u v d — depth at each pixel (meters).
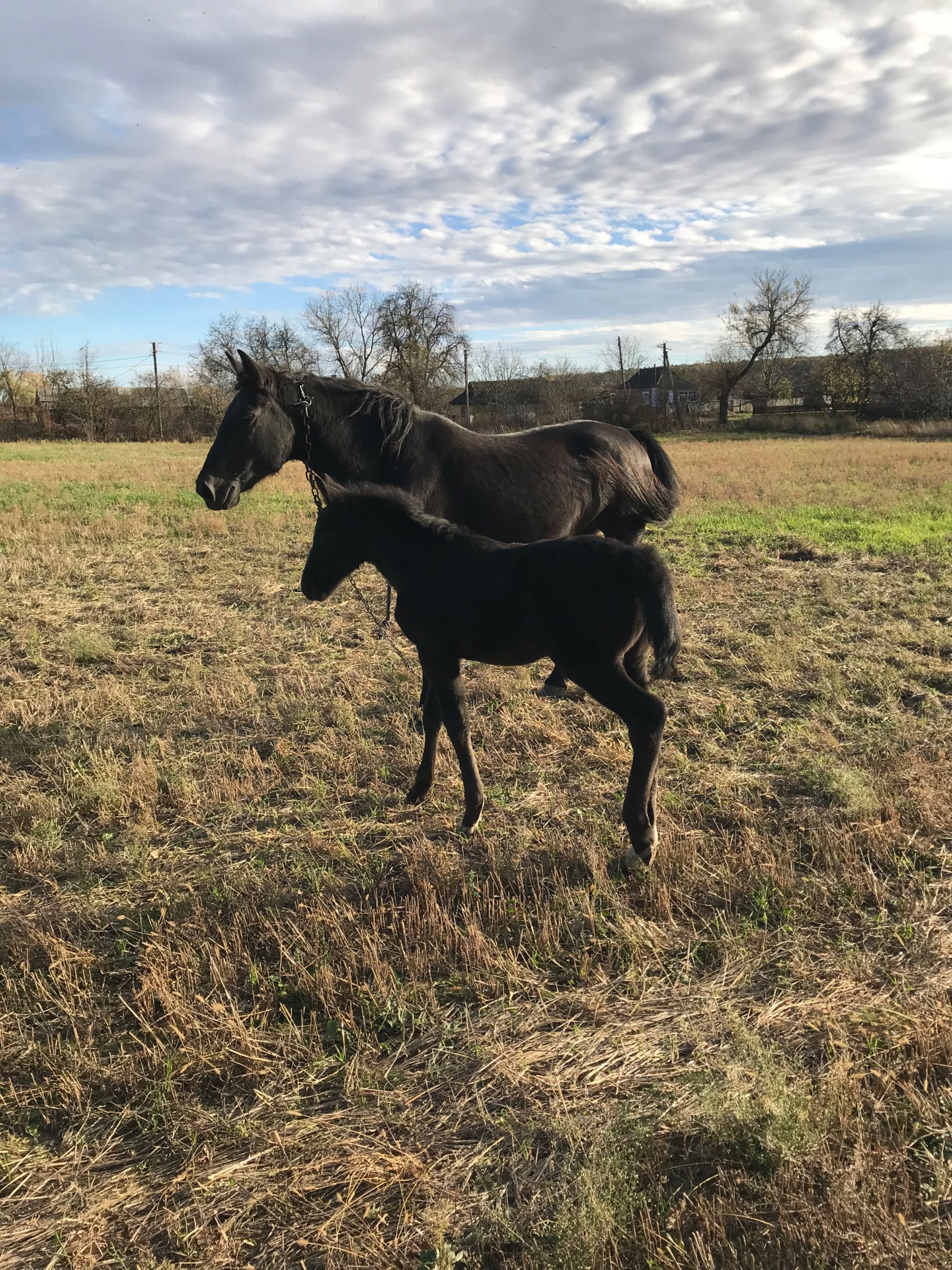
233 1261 2.04
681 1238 2.00
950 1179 2.10
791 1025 2.73
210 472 5.08
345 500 4.22
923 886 3.45
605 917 3.34
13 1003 3.01
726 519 13.70
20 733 5.40
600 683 3.69
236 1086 2.61
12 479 21.89
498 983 2.99
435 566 4.02
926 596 8.23
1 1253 2.09
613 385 66.62
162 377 63.47
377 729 5.44
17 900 3.67
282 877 3.78
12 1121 2.52
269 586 9.43
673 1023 2.78
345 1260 2.01
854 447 32.22
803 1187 2.07
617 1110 2.40
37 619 8.12
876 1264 1.85
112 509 15.62
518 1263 1.98
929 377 51.69
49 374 55.84
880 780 4.31
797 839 3.89
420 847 3.91
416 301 52.97
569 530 5.76
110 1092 2.61
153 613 8.33
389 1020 2.85
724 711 5.49
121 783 4.62
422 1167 2.24
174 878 3.80
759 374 66.00
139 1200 2.23
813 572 9.68
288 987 3.02
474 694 6.02
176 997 2.92
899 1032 2.62
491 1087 2.54
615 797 4.43
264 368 5.07
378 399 5.16
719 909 3.42
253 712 5.76
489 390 64.19
